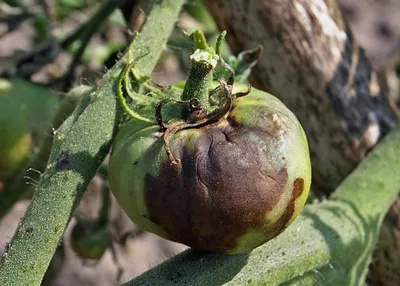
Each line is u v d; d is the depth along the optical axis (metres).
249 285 0.29
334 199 0.34
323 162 0.39
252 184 0.26
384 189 0.34
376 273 0.39
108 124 0.28
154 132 0.27
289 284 0.31
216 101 0.28
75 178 0.27
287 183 0.27
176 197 0.26
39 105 0.41
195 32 0.27
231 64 0.33
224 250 0.28
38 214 0.27
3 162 0.41
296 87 0.38
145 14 0.30
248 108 0.27
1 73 0.42
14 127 0.40
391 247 0.38
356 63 0.39
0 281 0.26
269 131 0.27
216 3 0.37
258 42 0.37
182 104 0.27
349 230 0.32
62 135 0.28
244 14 0.37
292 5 0.37
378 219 0.34
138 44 0.29
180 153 0.27
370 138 0.39
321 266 0.31
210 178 0.26
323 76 0.38
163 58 0.39
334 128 0.38
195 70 0.27
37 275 0.26
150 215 0.27
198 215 0.27
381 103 0.39
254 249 0.30
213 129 0.27
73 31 0.46
